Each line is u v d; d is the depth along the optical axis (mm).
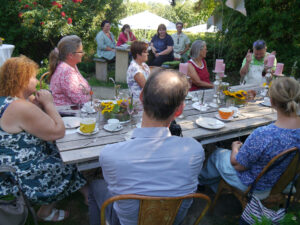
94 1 8141
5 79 1644
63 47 2619
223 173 2033
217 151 2236
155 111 1154
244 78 4230
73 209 2373
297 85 1591
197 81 3639
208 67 8633
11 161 1736
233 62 8281
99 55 6750
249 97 2910
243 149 1741
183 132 2102
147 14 11805
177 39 7902
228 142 3344
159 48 6934
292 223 1543
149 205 1160
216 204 2494
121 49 6531
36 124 1686
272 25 7238
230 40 8211
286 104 1590
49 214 2182
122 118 2211
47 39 7516
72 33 7516
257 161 1754
